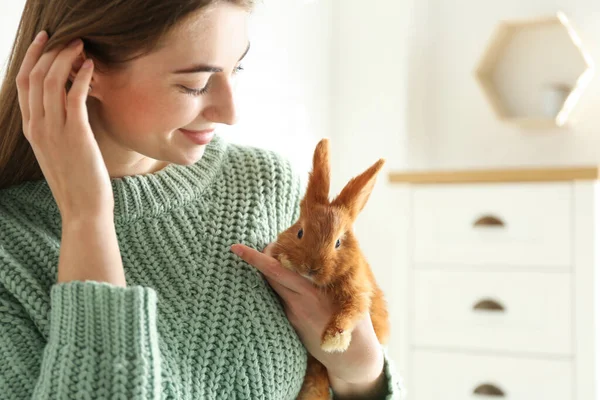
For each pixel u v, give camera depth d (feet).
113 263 2.63
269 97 7.60
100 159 2.66
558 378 6.98
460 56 9.39
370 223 9.30
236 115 2.75
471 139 9.34
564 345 6.95
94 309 2.51
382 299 3.29
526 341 7.13
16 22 4.42
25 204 3.01
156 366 2.51
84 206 2.64
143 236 3.04
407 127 9.29
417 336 7.64
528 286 7.13
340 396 3.29
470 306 7.39
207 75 2.62
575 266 6.90
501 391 7.26
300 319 2.91
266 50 7.52
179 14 2.47
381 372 3.18
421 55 9.50
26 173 3.03
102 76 2.66
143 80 2.59
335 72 9.53
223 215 3.19
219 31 2.56
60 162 2.62
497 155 9.20
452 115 9.44
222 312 2.96
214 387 2.88
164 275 2.99
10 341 2.71
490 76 9.11
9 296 2.78
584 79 8.43
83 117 2.60
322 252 2.68
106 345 2.48
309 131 8.74
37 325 2.75
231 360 2.91
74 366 2.45
